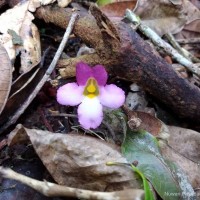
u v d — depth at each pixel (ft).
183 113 0.28
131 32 0.26
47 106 0.29
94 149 0.24
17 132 0.24
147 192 0.22
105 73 0.26
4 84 0.25
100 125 0.27
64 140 0.24
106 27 0.25
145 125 0.27
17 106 0.27
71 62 0.28
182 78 0.27
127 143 0.25
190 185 0.24
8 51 0.29
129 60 0.26
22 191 0.24
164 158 0.25
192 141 0.27
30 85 0.27
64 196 0.23
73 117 0.28
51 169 0.24
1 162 0.25
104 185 0.23
